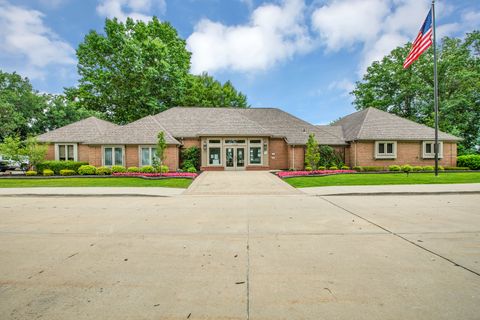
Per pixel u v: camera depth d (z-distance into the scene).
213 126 24.36
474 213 7.44
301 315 2.53
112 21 31.95
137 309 2.65
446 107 30.12
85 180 16.52
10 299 2.84
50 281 3.30
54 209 8.45
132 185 14.72
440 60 32.38
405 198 10.41
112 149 21.94
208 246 4.71
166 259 4.07
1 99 35.75
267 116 28.47
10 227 6.11
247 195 11.67
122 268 3.71
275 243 4.86
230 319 2.47
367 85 38.38
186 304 2.75
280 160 25.27
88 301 2.81
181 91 33.72
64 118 39.59
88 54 32.56
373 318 2.46
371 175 18.34
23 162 21.50
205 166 23.50
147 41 31.05
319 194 11.47
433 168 21.50
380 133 23.97
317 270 3.60
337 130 28.00
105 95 32.25
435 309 2.59
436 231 5.57
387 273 3.47
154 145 22.08
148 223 6.51
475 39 32.38
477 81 29.81
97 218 7.09
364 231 5.62
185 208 8.62
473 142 32.06
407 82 35.03
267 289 3.07
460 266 3.69
